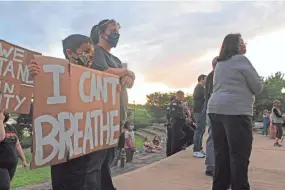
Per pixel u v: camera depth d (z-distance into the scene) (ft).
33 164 5.36
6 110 5.90
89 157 6.84
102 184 9.66
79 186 6.48
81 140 6.47
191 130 25.12
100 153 7.38
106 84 7.60
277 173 15.26
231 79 9.54
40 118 5.55
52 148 5.72
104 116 7.47
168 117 24.23
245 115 9.36
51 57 5.81
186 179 14.05
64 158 5.97
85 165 6.65
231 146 9.41
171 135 24.38
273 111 37.68
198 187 12.71
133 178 14.14
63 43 6.97
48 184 23.95
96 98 7.12
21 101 6.22
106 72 8.05
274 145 30.76
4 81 5.90
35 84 5.50
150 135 75.82
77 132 6.34
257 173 15.28
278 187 12.66
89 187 6.81
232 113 9.34
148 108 147.33
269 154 22.03
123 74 8.64
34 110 5.47
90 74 6.88
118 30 9.05
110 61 8.95
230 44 9.84
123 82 8.66
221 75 9.82
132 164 32.78
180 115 23.24
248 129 9.41
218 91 9.95
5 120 9.71
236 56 9.65
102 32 8.89
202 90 19.25
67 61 6.10
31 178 25.48
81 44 6.81
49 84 5.73
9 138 9.79
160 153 41.65
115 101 8.04
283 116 37.22
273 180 13.84
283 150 24.61
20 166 28.73
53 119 5.76
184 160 18.70
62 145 5.92
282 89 92.53
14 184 23.38
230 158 9.53
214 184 10.28
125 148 33.99
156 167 16.67
